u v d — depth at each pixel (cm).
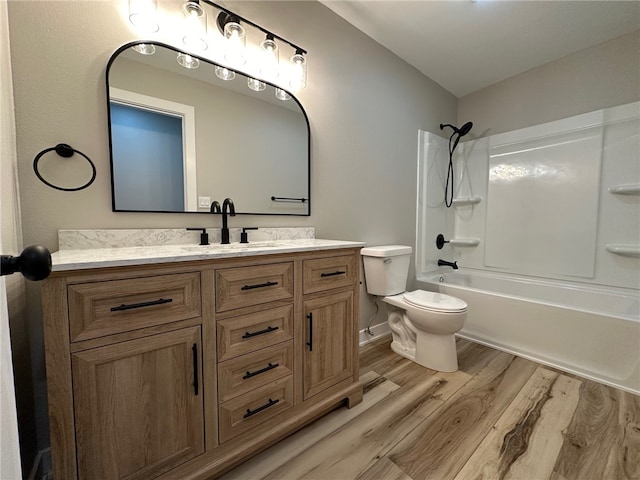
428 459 113
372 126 221
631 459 110
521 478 104
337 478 105
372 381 169
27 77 100
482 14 189
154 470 89
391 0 178
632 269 207
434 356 182
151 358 88
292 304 122
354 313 148
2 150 77
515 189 266
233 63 148
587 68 225
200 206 143
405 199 254
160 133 130
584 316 173
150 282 86
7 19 90
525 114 261
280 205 172
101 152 115
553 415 137
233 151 152
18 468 50
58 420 75
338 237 204
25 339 99
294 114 175
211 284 98
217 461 101
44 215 105
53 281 73
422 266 274
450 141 294
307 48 177
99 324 79
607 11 185
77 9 108
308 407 129
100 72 114
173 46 130
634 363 155
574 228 232
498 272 279
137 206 125
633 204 206
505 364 189
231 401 105
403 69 242
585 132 225
